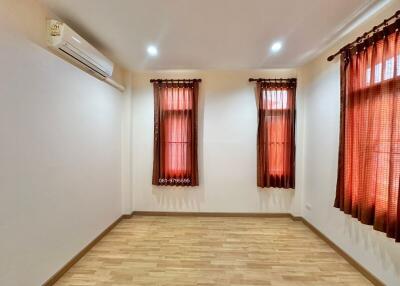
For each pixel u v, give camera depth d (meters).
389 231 2.08
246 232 3.76
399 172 2.01
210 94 4.46
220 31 2.74
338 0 2.12
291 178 4.32
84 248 3.01
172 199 4.55
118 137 4.15
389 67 2.13
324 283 2.45
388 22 2.22
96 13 2.36
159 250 3.14
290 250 3.16
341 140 2.88
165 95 4.39
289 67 4.20
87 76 3.05
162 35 2.86
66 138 2.60
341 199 2.86
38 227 2.19
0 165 1.79
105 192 3.63
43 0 2.13
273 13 2.35
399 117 2.01
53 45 2.29
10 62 1.86
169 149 4.42
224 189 4.52
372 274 2.45
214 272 2.63
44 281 2.27
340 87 2.93
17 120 1.94
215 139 4.48
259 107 4.34
